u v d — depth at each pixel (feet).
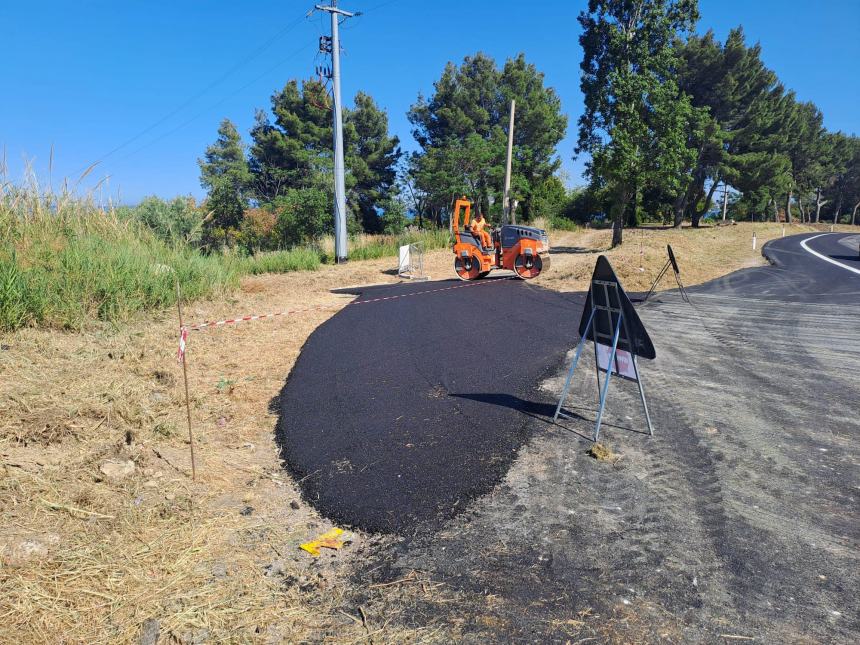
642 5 79.82
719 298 40.55
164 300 33.35
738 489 13.25
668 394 19.97
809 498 12.79
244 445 16.79
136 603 9.65
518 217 163.32
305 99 155.94
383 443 16.39
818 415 17.74
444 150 131.34
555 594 9.77
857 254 70.85
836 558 10.61
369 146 168.96
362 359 25.59
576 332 29.68
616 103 80.28
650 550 10.96
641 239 96.99
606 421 17.58
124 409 17.51
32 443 14.57
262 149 160.45
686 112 77.25
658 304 38.55
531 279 52.95
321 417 18.66
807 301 37.88
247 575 10.61
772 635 8.67
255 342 29.12
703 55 127.65
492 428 17.12
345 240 77.51
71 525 11.64
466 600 9.70
